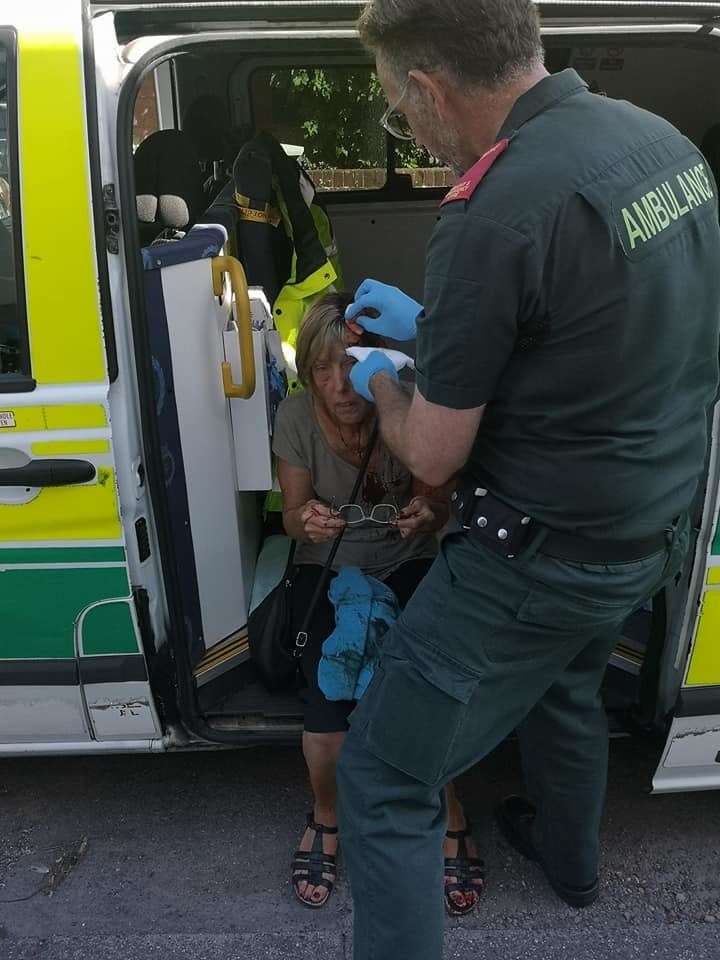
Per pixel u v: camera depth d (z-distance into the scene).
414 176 3.95
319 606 2.11
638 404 1.33
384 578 2.17
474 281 1.23
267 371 2.27
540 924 2.00
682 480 1.45
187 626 2.02
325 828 2.12
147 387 1.80
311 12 1.72
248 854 2.21
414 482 2.12
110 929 2.00
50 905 2.07
